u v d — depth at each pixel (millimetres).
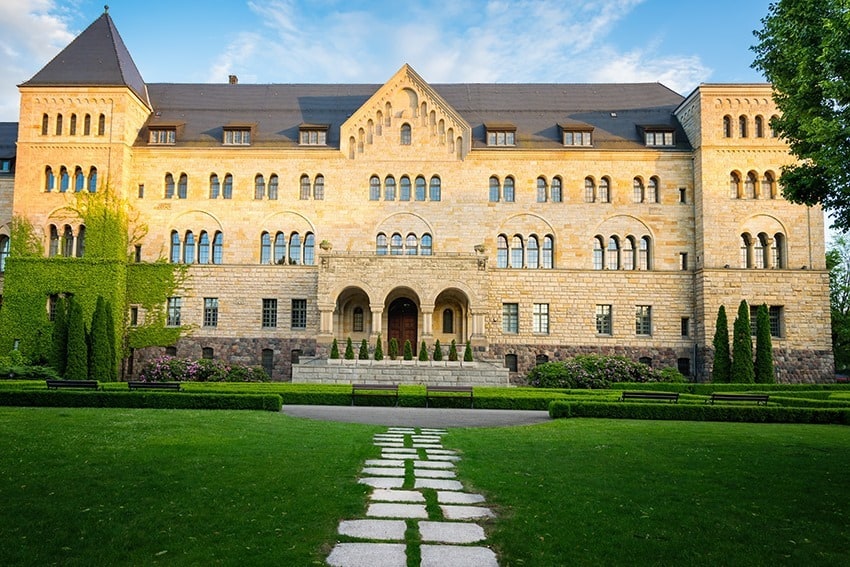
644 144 58312
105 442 18531
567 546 10406
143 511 11805
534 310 56656
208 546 10086
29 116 55906
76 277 54312
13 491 12914
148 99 62688
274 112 61781
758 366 48500
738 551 10383
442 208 57406
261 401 30188
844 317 78375
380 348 49094
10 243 54812
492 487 14352
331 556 9781
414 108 58344
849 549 10688
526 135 59406
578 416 29422
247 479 14344
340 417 28797
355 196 57562
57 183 55531
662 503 13117
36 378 45094
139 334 55812
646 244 57500
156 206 57219
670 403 29906
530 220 57438
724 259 54656
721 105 55812
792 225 54938
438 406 34781
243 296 56688
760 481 15289
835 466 17266
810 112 21000
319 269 52781
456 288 52688
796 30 21047
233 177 57781
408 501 13094
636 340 56062
